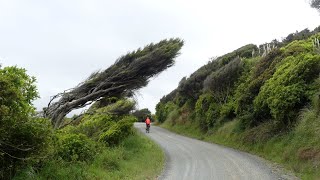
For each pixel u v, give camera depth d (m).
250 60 35.31
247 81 28.47
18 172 9.45
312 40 25.38
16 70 9.68
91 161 14.18
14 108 8.64
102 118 21.38
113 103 23.30
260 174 13.79
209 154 20.53
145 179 13.26
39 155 9.61
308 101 19.14
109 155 15.40
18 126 8.87
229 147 24.58
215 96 34.81
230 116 30.89
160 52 20.97
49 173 10.62
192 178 13.33
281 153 17.77
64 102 20.11
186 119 42.25
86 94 20.81
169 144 27.19
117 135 19.89
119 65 21.39
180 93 44.38
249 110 25.12
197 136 34.88
